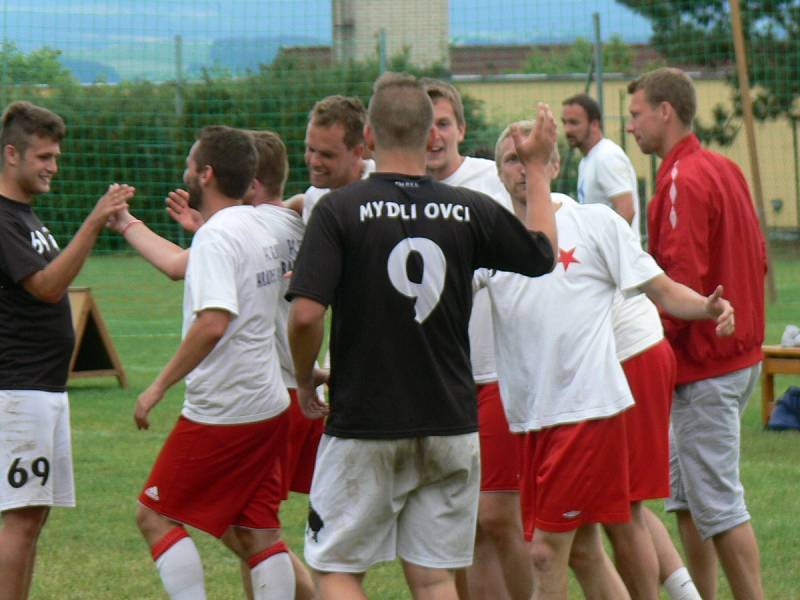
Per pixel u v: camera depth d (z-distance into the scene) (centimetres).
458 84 7038
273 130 6406
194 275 1331
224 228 1344
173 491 1362
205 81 6488
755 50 7219
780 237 7431
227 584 1736
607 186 2428
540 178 1179
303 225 1458
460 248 1135
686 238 1457
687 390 1472
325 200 1125
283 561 1398
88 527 2027
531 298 1312
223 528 1375
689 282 1455
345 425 1130
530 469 1331
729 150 7506
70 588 1719
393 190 1129
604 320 1316
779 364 2873
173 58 6675
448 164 1584
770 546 1881
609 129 7319
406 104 1138
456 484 1173
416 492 1179
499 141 1420
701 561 1552
